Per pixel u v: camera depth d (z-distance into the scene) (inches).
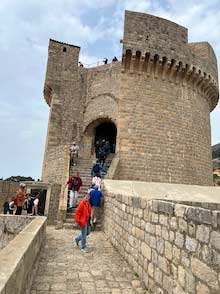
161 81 826.8
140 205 247.3
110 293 204.5
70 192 560.4
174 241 167.9
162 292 180.2
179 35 847.1
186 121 840.3
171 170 780.0
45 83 989.2
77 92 991.0
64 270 255.1
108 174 665.6
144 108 797.2
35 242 234.1
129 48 791.1
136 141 768.9
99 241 391.5
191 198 492.4
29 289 192.7
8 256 148.5
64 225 490.0
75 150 807.7
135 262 251.9
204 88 912.9
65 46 1030.4
